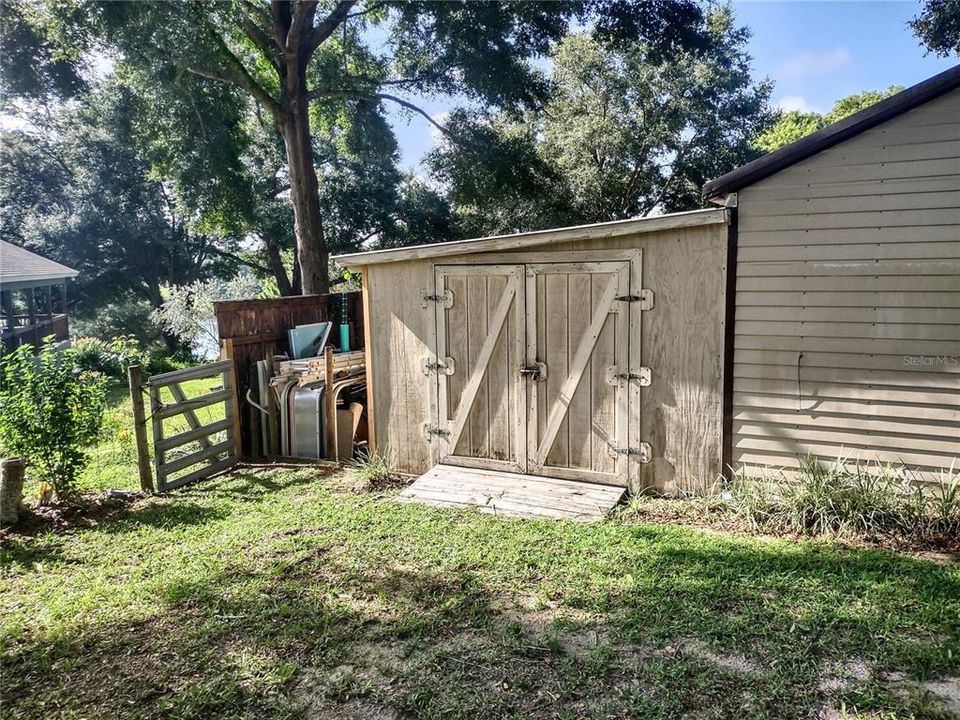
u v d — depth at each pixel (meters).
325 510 5.60
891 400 4.85
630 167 22.41
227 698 2.94
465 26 14.59
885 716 2.62
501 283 6.16
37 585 4.23
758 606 3.55
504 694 2.89
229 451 7.39
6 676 3.19
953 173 4.55
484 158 17.48
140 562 4.58
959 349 4.64
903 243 4.71
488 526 5.02
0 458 5.87
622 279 5.62
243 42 16.00
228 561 4.50
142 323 25.92
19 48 17.75
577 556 4.38
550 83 17.33
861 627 3.27
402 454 6.86
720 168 22.16
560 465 6.07
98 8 11.80
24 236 25.89
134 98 16.08
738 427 5.32
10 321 15.22
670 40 15.22
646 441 5.67
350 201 22.88
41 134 26.38
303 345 8.49
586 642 3.29
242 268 30.55
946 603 3.48
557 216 20.59
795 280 5.03
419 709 2.82
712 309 5.31
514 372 6.18
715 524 4.97
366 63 17.89
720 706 2.73
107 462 7.63
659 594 3.75
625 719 2.69
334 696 2.93
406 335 6.70
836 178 4.84
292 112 14.98
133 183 25.30
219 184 17.00
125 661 3.29
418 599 3.82
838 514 4.69
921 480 4.82
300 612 3.70
